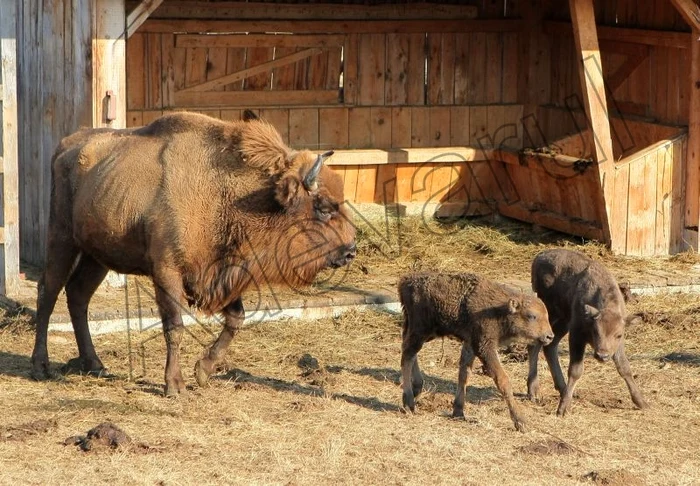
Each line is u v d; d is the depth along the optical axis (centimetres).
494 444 823
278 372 1014
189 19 1532
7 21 1166
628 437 851
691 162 1419
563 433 856
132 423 841
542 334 858
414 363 930
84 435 802
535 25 1692
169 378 919
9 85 1173
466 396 957
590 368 1046
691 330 1166
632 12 1550
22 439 792
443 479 743
